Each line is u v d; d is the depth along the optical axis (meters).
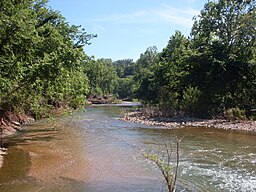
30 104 24.92
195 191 10.72
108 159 15.88
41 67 19.53
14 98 21.95
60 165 14.69
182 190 10.83
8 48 18.39
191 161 15.27
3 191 10.95
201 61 40.00
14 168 14.14
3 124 25.23
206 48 41.50
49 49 21.36
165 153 17.22
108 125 30.88
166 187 11.15
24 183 11.88
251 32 40.72
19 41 18.84
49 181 12.13
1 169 13.97
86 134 24.69
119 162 15.20
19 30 17.91
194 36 47.22
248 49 39.28
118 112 49.09
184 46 53.72
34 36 19.91
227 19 42.00
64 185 11.60
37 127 28.72
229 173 13.02
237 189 10.93
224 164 14.63
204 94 38.94
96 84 100.75
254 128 26.70
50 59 19.78
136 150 18.16
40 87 21.48
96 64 100.12
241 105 36.59
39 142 20.95
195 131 26.12
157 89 54.28
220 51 40.03
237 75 39.09
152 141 21.33
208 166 14.24
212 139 21.98
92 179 12.35
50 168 14.13
